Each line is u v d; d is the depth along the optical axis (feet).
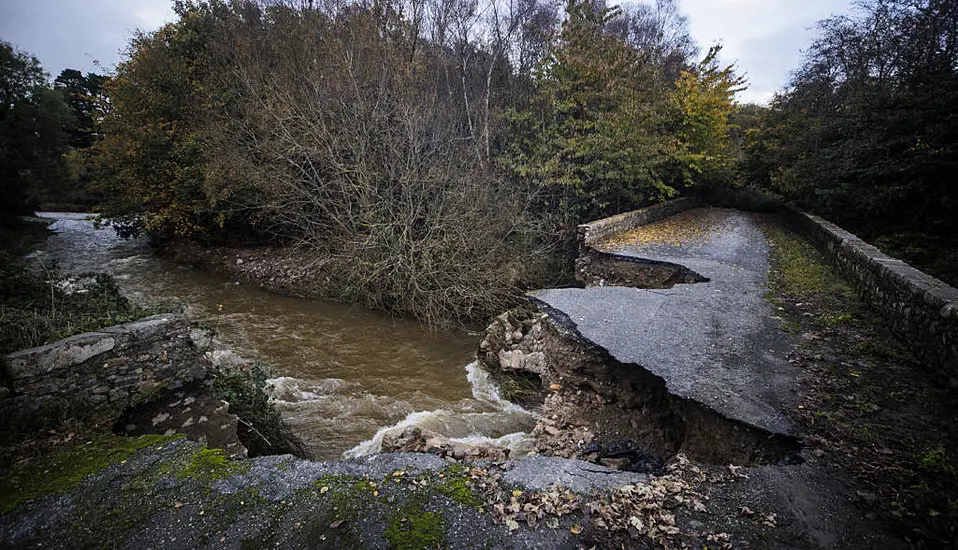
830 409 14.85
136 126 53.21
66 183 100.63
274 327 36.94
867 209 37.91
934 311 17.24
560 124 51.75
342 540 9.86
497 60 60.44
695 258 36.01
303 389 26.63
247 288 47.62
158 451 12.95
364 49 48.57
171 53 54.34
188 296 44.01
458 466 12.64
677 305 25.36
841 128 44.01
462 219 39.88
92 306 18.66
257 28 54.44
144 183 55.01
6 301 16.97
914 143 34.94
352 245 40.50
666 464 15.92
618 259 37.22
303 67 47.80
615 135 46.88
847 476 11.85
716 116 56.90
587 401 21.53
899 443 13.01
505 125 53.01
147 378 15.24
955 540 9.65
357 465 12.53
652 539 9.95
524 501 11.18
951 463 11.93
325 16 56.39
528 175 48.08
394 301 41.34
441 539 9.89
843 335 20.80
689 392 16.08
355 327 37.68
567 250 46.52
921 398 15.34
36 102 83.10
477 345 34.68
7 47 78.02
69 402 13.32
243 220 54.95
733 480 11.97
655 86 53.01
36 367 12.61
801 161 51.62
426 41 60.34
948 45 35.88
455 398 26.37
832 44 55.67
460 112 53.93
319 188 42.78
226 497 11.19
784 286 28.91
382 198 40.37
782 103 67.41
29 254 59.98
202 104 51.06
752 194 69.36
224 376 18.72
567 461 13.10
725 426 14.75
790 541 9.82
